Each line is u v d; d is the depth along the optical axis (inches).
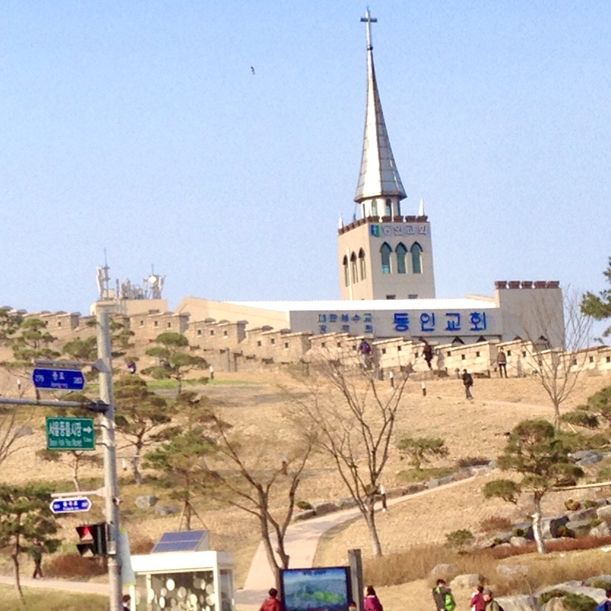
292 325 6058.1
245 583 2807.6
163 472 3681.1
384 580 2642.7
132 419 3784.5
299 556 3029.0
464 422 4256.9
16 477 3865.7
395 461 3912.4
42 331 5551.2
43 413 4429.1
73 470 3937.0
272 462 3860.7
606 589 2244.1
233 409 4456.2
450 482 3686.0
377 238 7583.7
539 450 2785.4
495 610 2082.9
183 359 4547.2
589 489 3292.3
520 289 6481.3
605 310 3437.5
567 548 2751.0
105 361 1595.7
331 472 3833.7
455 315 6348.4
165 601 1876.2
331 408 4367.6
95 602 2564.0
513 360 5098.4
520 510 3225.9
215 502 3543.3
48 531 2861.7
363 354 4960.6
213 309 6250.0
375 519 3314.5
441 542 2974.9
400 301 6525.6
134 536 3289.9
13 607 2573.8
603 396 3459.6
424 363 5172.2
